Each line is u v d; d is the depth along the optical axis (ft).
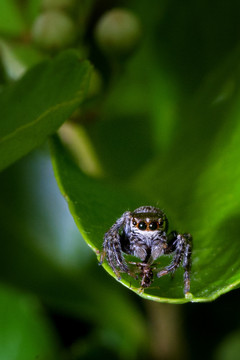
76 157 0.52
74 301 0.53
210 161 0.48
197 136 0.50
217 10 0.55
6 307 0.54
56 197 0.57
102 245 0.41
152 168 0.50
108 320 0.53
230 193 0.46
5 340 0.54
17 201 0.56
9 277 0.53
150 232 0.42
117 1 0.53
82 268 0.55
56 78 0.44
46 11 0.50
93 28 0.50
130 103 0.55
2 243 0.54
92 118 0.51
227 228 0.44
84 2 0.50
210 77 0.52
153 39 0.56
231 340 0.53
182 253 0.41
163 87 0.56
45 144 0.56
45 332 0.54
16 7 0.50
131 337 0.53
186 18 0.56
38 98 0.43
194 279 0.40
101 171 0.52
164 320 0.53
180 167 0.49
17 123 0.42
